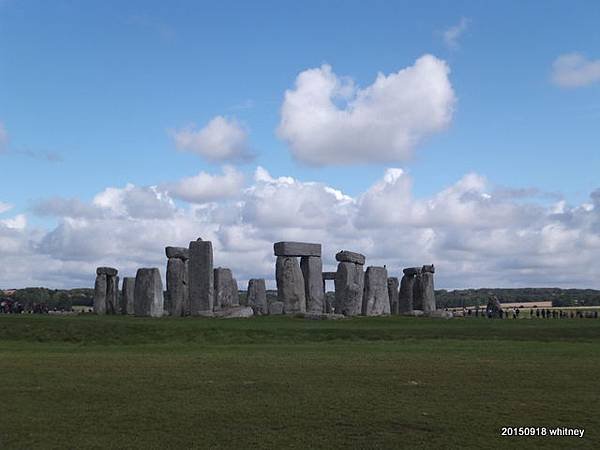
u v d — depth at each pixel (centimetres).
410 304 7812
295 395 2194
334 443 1697
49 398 2127
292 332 4403
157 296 6097
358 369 2731
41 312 7625
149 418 1898
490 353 3403
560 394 2228
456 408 2027
